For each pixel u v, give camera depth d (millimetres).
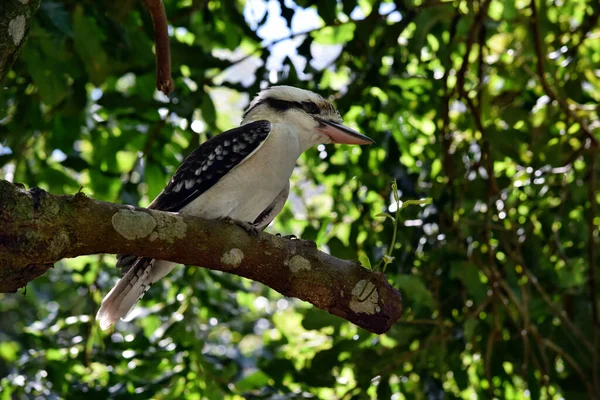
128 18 10258
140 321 12508
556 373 10297
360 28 10352
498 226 10055
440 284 10258
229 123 13852
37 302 13383
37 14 8969
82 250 5406
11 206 5121
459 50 12039
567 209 10695
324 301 6090
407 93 11203
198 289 10406
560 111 10992
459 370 10227
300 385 10133
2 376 10539
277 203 8266
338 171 11320
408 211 10250
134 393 9508
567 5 12148
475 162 10727
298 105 8734
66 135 10883
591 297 10211
